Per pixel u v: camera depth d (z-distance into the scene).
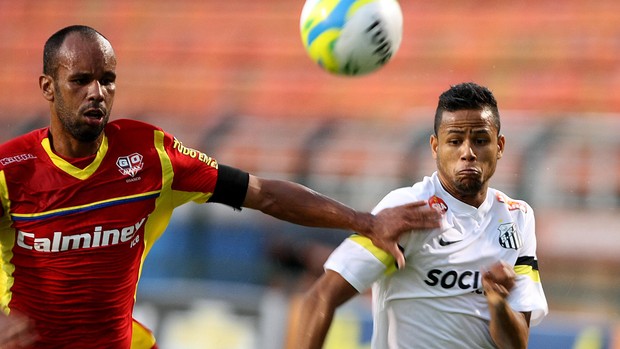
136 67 55.94
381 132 40.06
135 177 16.67
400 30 18.31
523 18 53.78
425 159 36.03
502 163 33.81
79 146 16.34
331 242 35.62
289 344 30.14
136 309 31.66
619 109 46.78
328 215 17.12
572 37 51.75
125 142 16.80
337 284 16.52
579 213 34.19
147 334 18.39
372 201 36.59
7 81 57.03
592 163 33.94
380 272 16.61
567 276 35.09
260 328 30.61
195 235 36.84
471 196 16.97
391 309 17.17
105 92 16.19
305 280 35.44
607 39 51.19
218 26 58.56
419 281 16.86
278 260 35.81
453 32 54.00
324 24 17.88
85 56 15.99
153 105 52.88
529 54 51.44
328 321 16.48
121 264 16.81
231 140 41.88
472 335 16.91
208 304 31.20
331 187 38.00
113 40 58.66
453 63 52.03
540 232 34.34
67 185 16.31
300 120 44.97
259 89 53.03
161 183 16.88
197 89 53.78
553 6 54.03
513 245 17.17
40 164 16.36
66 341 16.92
